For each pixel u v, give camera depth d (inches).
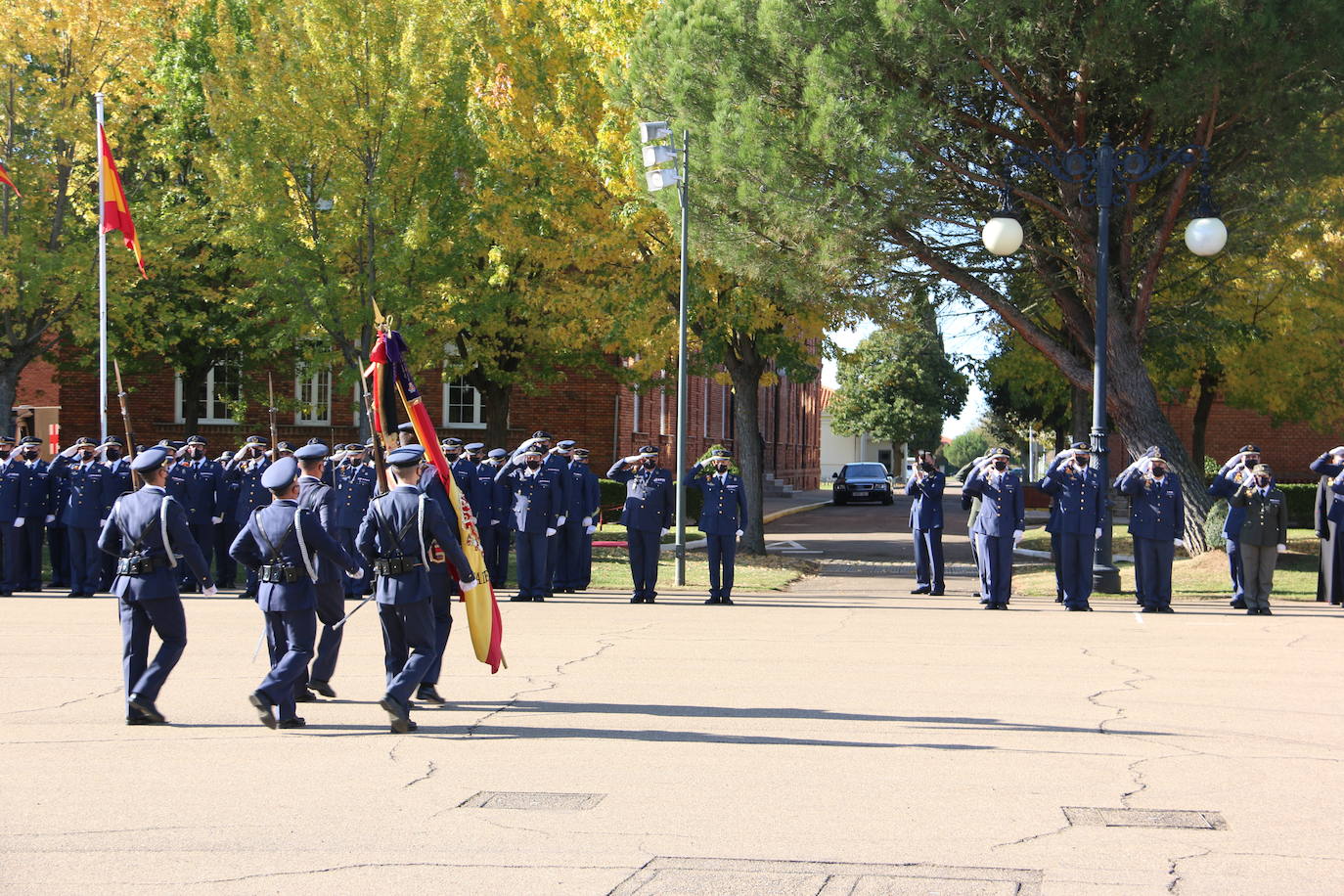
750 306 882.1
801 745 302.0
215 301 1128.2
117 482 698.2
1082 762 285.6
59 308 1031.0
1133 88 733.9
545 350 1099.9
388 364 383.6
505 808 245.8
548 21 927.7
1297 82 685.9
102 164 867.4
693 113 749.3
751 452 984.9
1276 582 778.2
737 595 725.3
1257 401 1154.7
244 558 332.2
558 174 908.0
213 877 202.8
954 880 200.8
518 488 666.8
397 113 929.5
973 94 769.6
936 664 434.3
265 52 960.3
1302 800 253.9
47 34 974.4
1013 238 645.9
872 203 701.9
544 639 499.8
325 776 272.4
